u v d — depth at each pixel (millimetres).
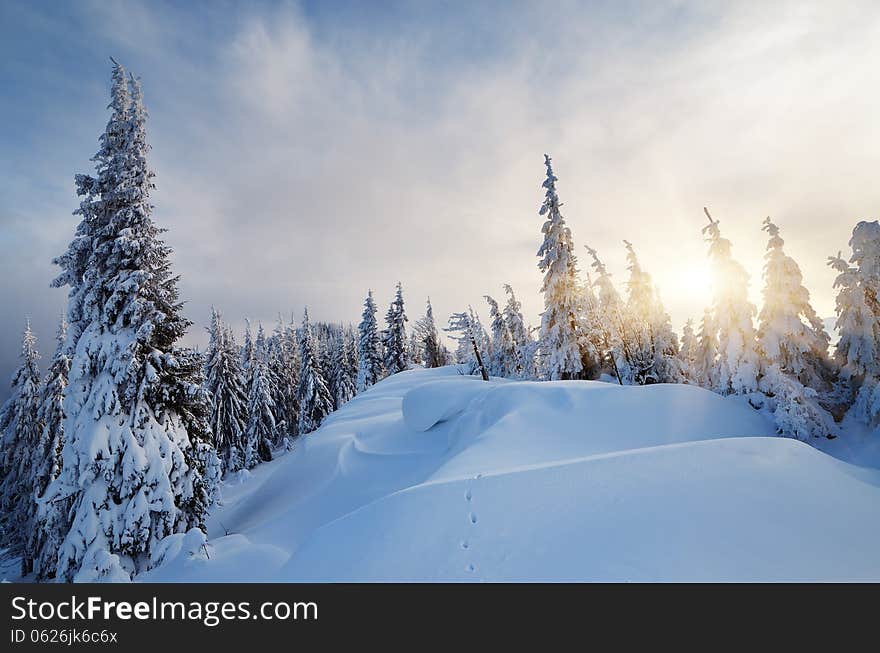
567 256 24766
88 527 12164
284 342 59375
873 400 15406
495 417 15352
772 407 16750
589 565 5438
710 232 19453
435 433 18203
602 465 7625
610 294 28797
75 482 12969
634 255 30672
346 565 6395
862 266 16672
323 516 14953
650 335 29062
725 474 7102
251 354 49688
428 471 14438
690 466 7371
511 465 9898
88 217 15258
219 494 19266
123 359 13727
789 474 7145
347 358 61312
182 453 14477
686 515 6145
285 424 49344
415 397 20484
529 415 14086
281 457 42406
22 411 23109
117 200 14953
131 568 12352
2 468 24750
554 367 24719
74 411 13430
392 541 6562
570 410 14578
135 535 12539
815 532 5758
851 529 5832
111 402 13133
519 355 38062
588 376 25438
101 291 14492
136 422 13602
